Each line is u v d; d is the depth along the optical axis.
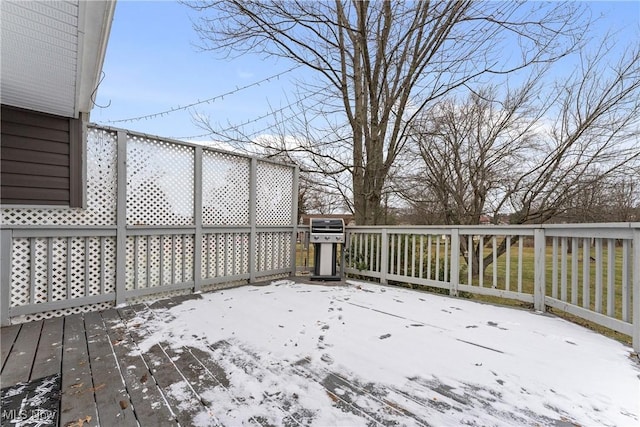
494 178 7.14
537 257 3.31
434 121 7.33
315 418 1.50
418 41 6.07
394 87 6.38
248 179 4.75
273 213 5.15
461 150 7.69
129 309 3.29
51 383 1.79
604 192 6.34
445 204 7.65
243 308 3.34
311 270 5.63
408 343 2.41
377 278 5.04
